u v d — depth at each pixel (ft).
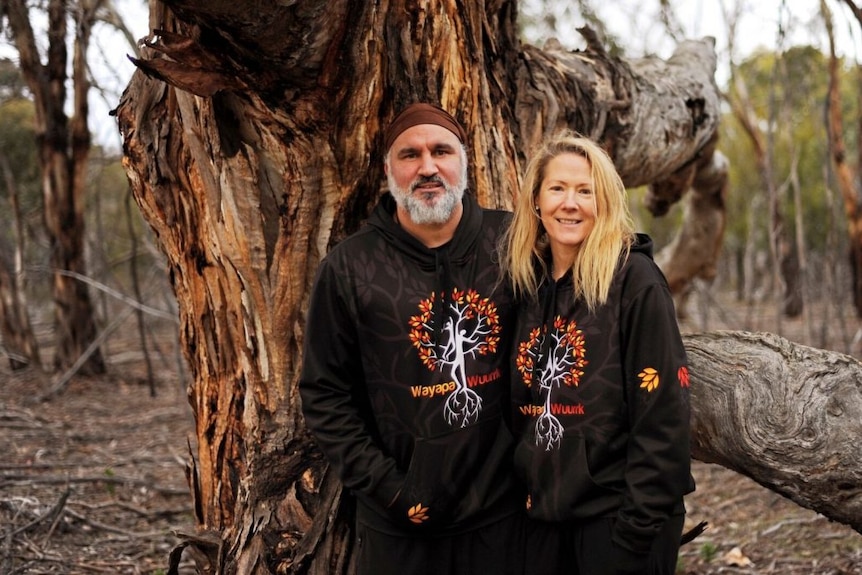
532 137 11.21
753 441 8.43
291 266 9.04
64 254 31.45
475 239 8.02
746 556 14.29
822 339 27.76
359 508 8.27
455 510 7.75
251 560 9.19
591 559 7.25
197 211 9.49
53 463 19.74
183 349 10.30
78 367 29.55
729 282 90.58
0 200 44.14
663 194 22.30
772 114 23.98
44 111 30.27
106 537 14.89
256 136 8.61
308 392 7.98
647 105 13.66
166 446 22.30
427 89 9.19
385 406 7.89
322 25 7.21
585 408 7.13
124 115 9.65
